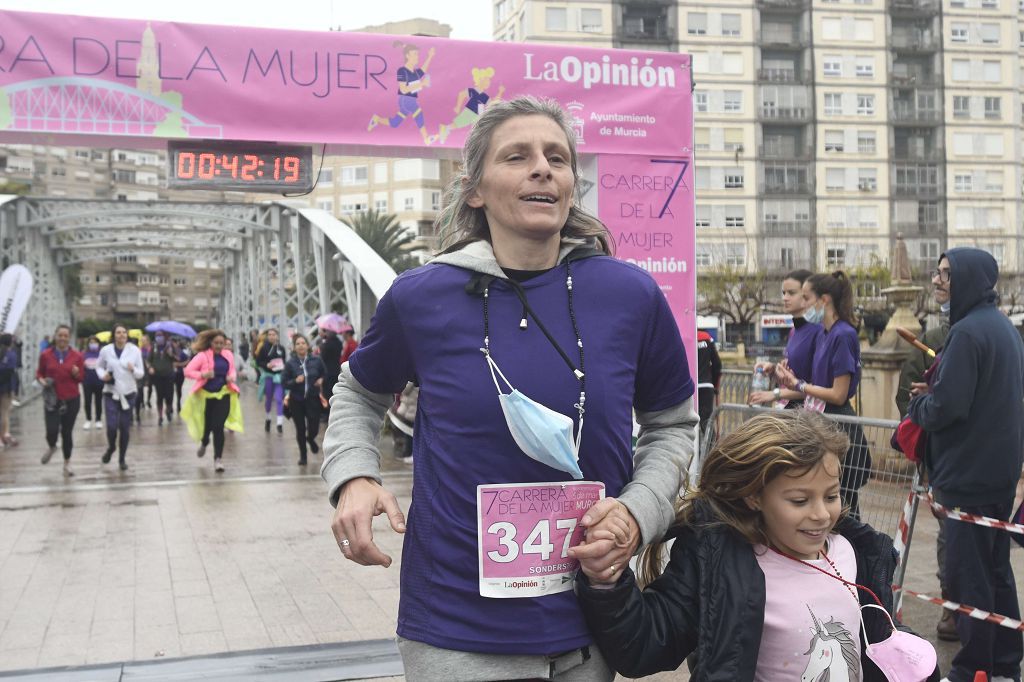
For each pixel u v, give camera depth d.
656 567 2.18
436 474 1.76
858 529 2.14
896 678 1.94
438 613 1.72
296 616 4.85
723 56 67.00
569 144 1.91
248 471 11.03
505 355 1.75
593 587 1.72
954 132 69.31
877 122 68.38
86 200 33.88
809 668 1.97
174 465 11.62
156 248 49.53
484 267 1.81
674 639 1.96
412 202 78.50
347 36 5.74
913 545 6.01
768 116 67.44
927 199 68.88
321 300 26.58
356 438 1.98
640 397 2.03
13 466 11.48
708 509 2.06
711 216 66.69
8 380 14.14
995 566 3.64
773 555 2.03
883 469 4.02
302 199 81.25
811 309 5.12
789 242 66.94
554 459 1.67
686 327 6.21
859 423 4.12
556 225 1.82
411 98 5.81
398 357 1.95
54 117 5.36
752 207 67.00
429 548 1.75
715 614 1.94
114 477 10.46
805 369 5.18
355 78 5.75
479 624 1.69
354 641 4.40
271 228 33.66
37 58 5.34
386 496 1.84
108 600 5.20
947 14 69.06
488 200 1.87
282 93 5.65
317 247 26.62
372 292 20.12
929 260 68.56
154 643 4.41
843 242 67.62
